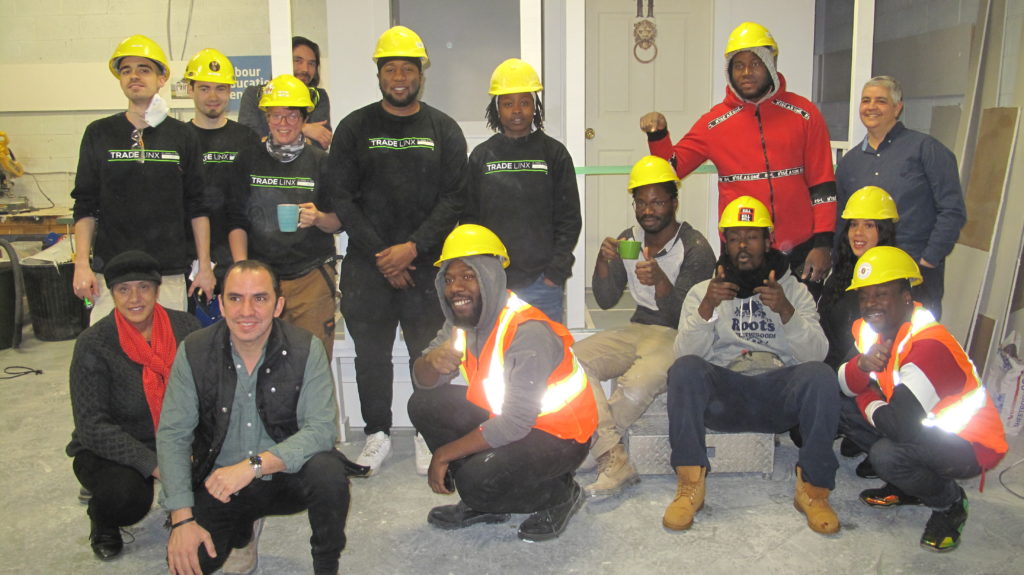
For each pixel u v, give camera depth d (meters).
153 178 2.90
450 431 2.49
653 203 2.91
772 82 3.00
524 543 2.48
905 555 2.35
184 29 6.17
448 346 2.39
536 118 3.07
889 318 2.41
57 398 4.15
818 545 2.42
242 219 3.03
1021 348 3.70
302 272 3.06
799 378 2.52
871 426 2.65
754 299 2.74
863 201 2.82
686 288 2.96
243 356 2.13
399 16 4.49
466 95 4.63
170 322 2.53
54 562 2.42
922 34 4.50
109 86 6.27
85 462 2.39
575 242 3.08
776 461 2.95
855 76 3.45
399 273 2.89
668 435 2.83
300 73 3.89
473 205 3.07
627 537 2.50
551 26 4.31
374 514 2.71
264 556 2.44
